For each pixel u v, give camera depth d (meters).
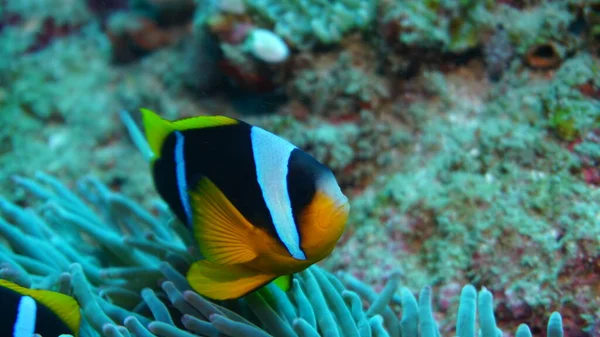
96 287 0.43
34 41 0.91
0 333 0.33
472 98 0.57
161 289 0.41
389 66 0.59
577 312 0.42
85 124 0.80
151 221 0.45
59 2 0.93
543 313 0.43
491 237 0.45
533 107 0.51
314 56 0.63
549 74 0.54
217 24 0.65
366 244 0.50
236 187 0.34
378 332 0.38
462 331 0.37
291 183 0.33
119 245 0.43
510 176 0.48
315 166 0.33
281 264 0.34
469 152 0.50
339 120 0.62
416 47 0.57
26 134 0.79
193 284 0.35
